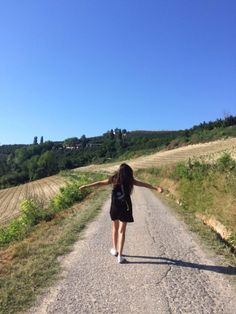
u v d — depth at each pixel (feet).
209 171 72.23
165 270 26.13
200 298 21.18
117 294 21.72
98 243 34.17
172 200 76.74
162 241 35.06
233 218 40.34
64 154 574.15
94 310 19.57
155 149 392.68
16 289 22.26
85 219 48.65
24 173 437.17
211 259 28.99
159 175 141.18
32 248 32.53
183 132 448.65
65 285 23.09
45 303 20.38
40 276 24.71
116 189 28.25
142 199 78.54
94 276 24.79
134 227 42.27
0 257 31.17
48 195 190.29
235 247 34.06
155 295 21.58
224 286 23.11
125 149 471.21
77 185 98.84
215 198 51.19
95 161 460.55
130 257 29.37
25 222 59.62
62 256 29.60
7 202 199.52
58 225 46.19
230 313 19.29
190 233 39.14
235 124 403.54
